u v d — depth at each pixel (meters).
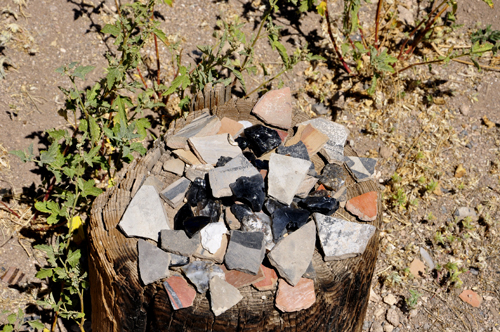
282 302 0.91
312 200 0.98
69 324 1.09
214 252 0.93
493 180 1.24
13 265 1.10
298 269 0.92
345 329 0.98
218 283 0.90
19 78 1.20
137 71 1.26
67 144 1.07
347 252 0.94
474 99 1.31
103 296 0.95
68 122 1.19
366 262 0.96
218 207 0.96
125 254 0.93
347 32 1.25
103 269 0.93
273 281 0.92
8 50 1.21
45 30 1.24
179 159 1.01
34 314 1.08
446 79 1.33
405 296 1.15
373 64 1.20
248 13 1.35
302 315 0.92
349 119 1.29
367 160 1.03
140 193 0.96
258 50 1.33
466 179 1.24
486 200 1.22
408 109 1.30
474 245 1.19
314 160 1.04
